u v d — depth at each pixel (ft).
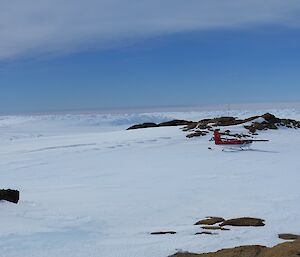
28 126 463.01
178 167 77.87
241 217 35.45
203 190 52.65
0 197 36.78
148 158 92.38
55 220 32.48
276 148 103.96
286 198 45.16
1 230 27.07
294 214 36.19
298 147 105.60
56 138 158.71
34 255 22.61
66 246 24.71
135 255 23.08
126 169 78.02
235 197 46.75
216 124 144.25
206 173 69.05
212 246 24.95
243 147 104.37
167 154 97.86
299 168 72.23
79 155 100.94
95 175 71.87
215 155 94.02
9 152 112.16
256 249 22.75
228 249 23.02
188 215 37.73
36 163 90.22
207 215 37.55
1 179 70.59
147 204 43.32
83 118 536.83
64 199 46.62
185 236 27.78
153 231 30.14
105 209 40.11
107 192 52.70
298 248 21.80
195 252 23.88
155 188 55.62
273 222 32.81
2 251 22.88
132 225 33.19
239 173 67.87
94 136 153.58
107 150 107.86
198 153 97.96
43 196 49.39
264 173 67.15
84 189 56.24
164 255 23.17
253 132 133.90
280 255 21.09
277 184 55.88
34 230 27.96
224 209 39.91
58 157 98.48
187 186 56.49
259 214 36.58
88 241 26.23
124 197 48.24
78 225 31.50
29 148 119.85
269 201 43.50
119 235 28.55
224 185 56.24
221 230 29.63
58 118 535.60
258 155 92.07
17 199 38.27
